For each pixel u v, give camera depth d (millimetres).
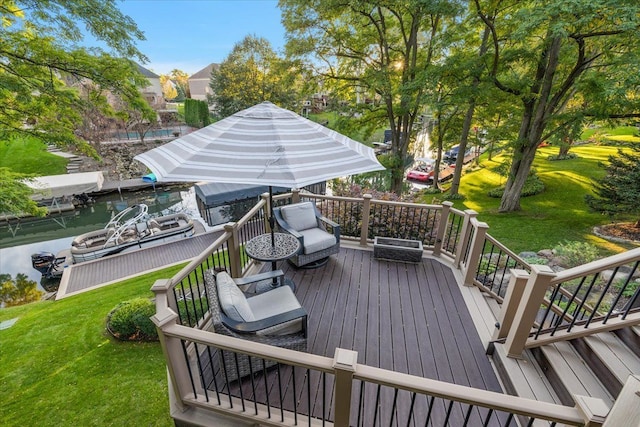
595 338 2564
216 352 2869
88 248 9375
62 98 5859
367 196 4742
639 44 6047
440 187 15977
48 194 12930
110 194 16172
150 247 9875
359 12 9227
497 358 2756
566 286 5453
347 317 3375
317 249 4234
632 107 7195
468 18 8680
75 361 4254
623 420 1265
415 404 2387
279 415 2221
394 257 4555
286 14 9875
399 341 3043
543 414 1456
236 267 3727
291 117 3137
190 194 17172
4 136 5836
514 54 8523
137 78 6133
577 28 6480
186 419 2289
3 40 4926
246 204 13672
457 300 3695
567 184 12602
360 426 1862
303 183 2148
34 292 8555
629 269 5680
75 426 3352
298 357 1809
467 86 8805
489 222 10008
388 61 10547
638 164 7613
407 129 11383
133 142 21750
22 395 3764
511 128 10852
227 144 2533
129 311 4652
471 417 2293
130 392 3732
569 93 9180
